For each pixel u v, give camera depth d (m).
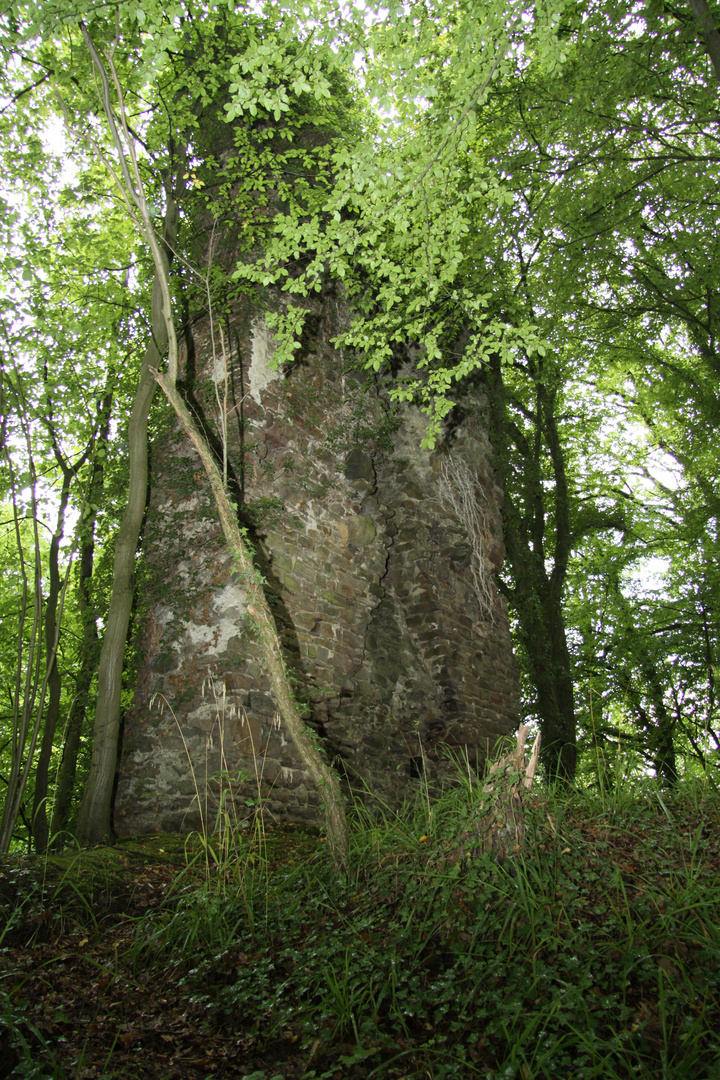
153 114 7.60
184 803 6.36
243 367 7.76
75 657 11.05
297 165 9.03
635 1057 2.33
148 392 6.58
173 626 7.06
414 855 3.85
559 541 14.61
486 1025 2.61
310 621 7.68
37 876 3.93
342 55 5.00
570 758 12.29
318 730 7.43
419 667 9.35
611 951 2.83
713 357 12.60
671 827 3.88
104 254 8.09
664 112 9.74
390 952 3.08
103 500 9.06
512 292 11.12
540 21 5.05
